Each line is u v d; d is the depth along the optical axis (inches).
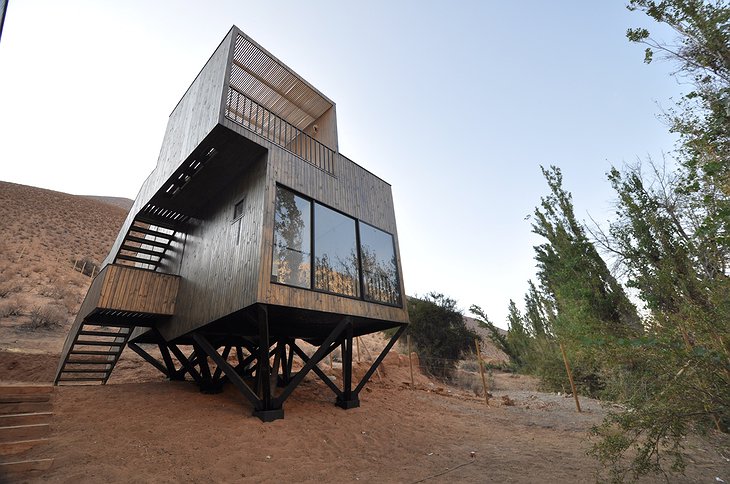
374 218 397.7
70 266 1100.5
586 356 222.1
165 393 301.1
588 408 419.5
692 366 130.4
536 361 671.1
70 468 159.6
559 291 542.0
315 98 421.1
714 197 150.3
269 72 386.6
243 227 290.7
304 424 263.9
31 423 204.8
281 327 350.3
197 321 305.4
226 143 287.1
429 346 786.8
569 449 250.8
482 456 234.8
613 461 150.5
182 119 360.2
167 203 377.4
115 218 1957.4
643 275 230.7
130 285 328.2
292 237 288.8
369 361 617.9
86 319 338.3
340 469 199.6
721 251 176.6
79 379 359.6
